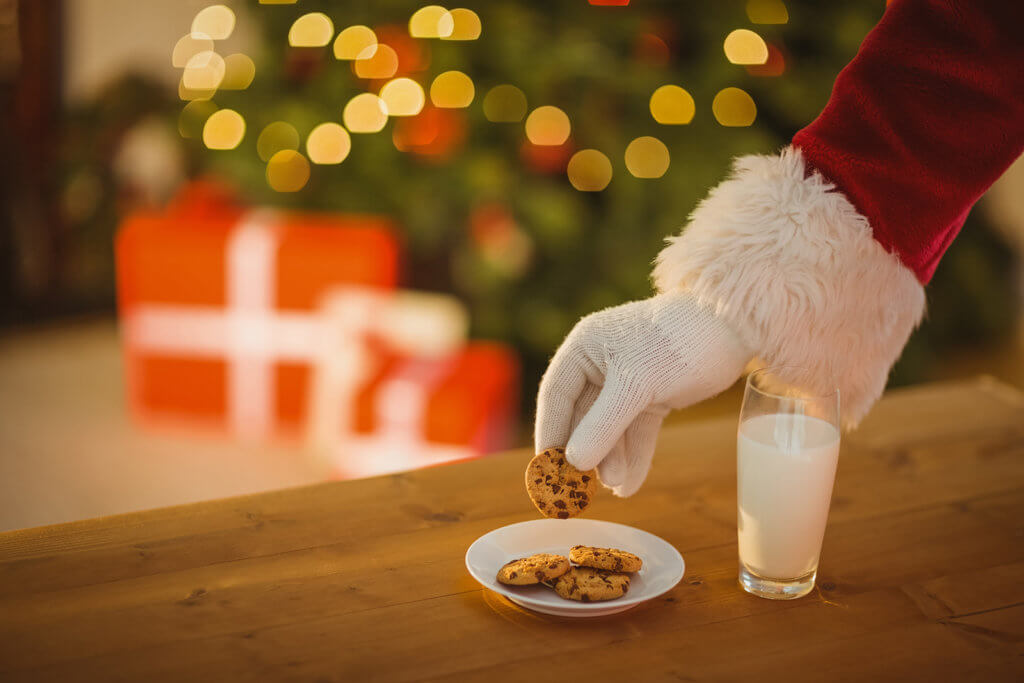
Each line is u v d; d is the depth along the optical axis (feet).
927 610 3.62
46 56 11.90
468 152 8.97
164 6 11.93
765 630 3.54
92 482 8.13
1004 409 4.88
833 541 3.95
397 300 8.55
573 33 8.80
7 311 12.07
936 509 4.13
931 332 10.73
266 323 8.29
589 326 3.76
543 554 3.67
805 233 3.67
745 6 9.09
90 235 12.01
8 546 3.84
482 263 9.05
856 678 3.37
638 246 8.96
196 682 3.33
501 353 8.43
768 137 8.94
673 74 8.98
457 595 3.67
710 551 3.90
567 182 9.70
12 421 9.30
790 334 3.71
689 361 3.71
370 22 9.19
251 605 3.60
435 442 7.38
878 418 4.79
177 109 11.27
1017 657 3.44
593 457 3.65
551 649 3.46
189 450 8.75
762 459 3.59
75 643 3.45
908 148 3.70
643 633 3.52
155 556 3.81
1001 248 11.31
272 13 9.64
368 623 3.54
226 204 9.41
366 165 9.21
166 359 8.63
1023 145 3.69
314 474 8.32
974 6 3.63
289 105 9.29
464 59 8.92
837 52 9.30
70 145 11.69
